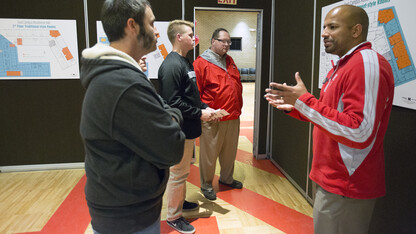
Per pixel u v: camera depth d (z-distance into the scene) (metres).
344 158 1.20
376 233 1.78
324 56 2.32
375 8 1.69
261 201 2.74
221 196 2.84
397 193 1.60
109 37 0.97
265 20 3.63
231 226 2.32
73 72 3.42
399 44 1.52
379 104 1.07
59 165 3.55
